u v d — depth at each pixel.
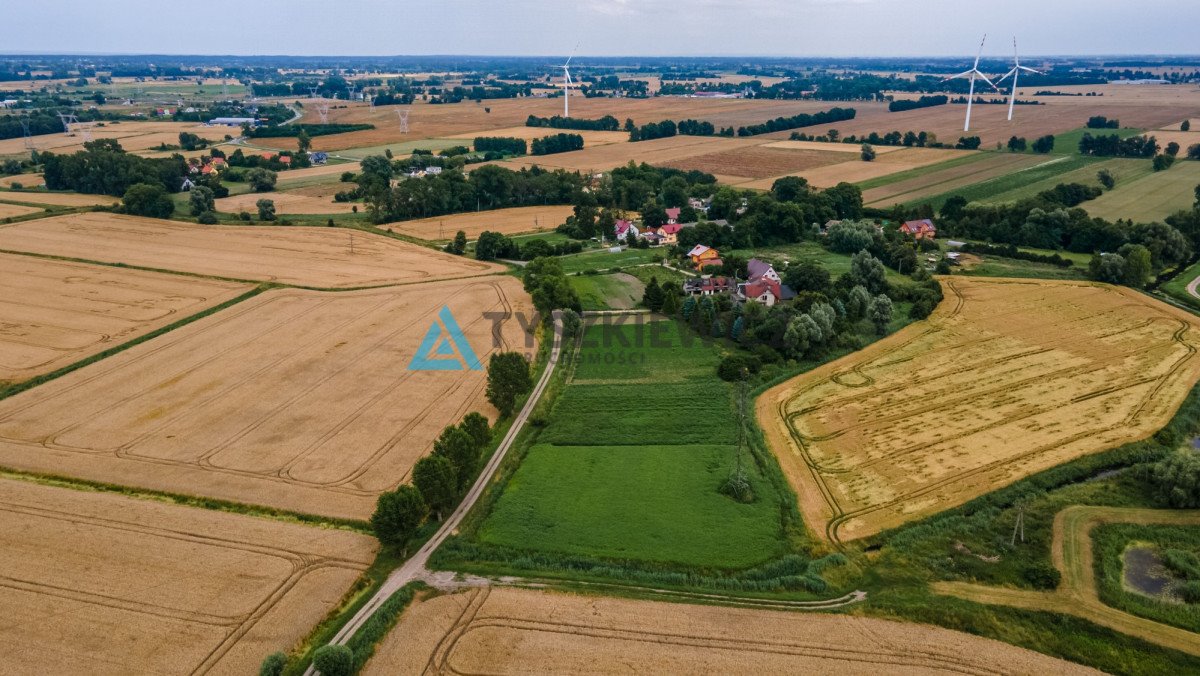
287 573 55.66
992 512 64.62
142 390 85.75
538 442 76.44
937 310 113.75
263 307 114.19
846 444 76.25
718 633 50.31
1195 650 49.25
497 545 60.00
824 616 52.09
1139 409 82.19
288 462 71.25
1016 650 49.12
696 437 76.94
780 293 111.50
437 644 49.12
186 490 66.19
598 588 54.81
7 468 69.12
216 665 46.88
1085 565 57.75
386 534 56.62
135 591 53.22
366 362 94.75
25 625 49.69
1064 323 107.88
